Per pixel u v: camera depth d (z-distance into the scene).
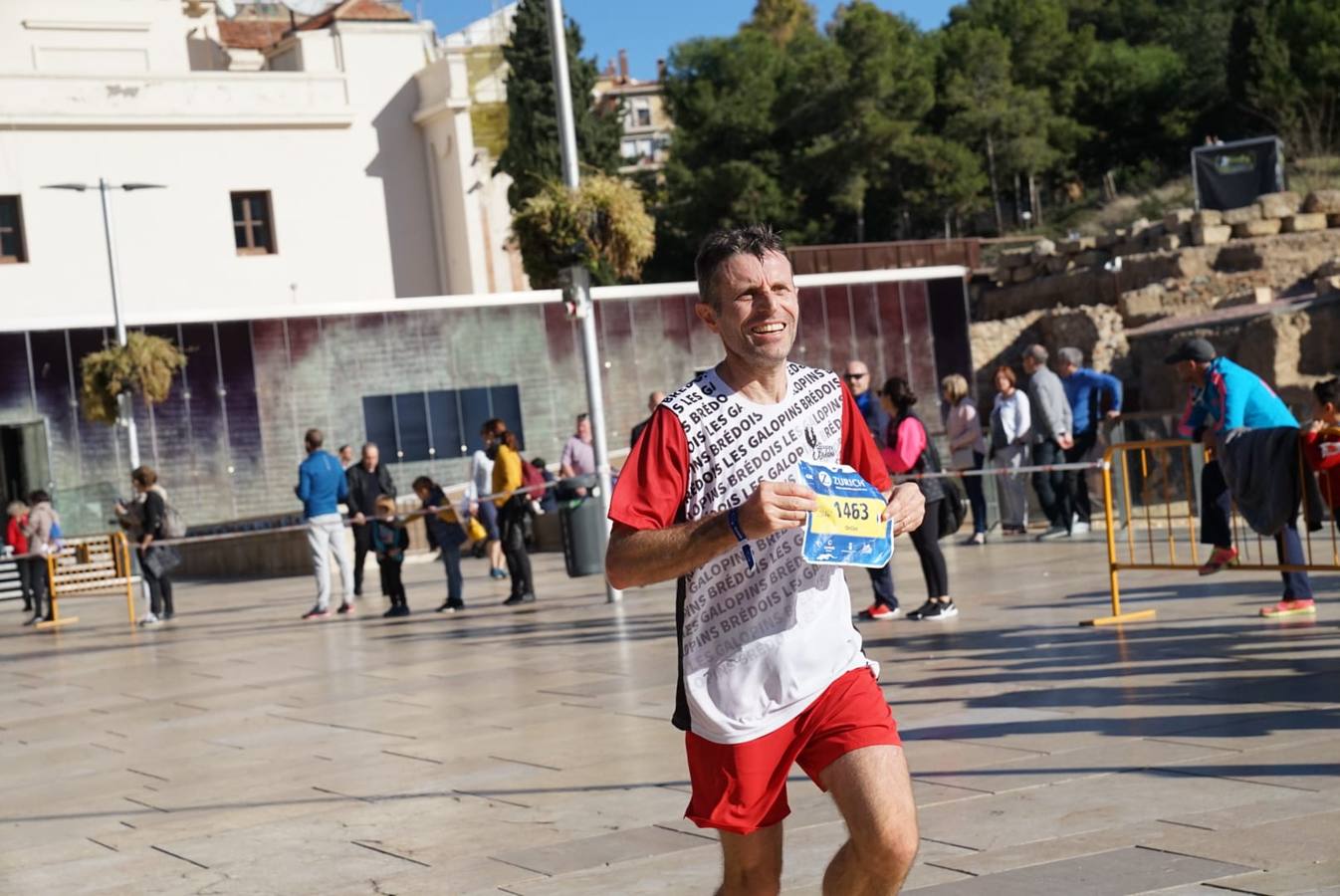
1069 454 19.22
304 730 10.21
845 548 3.75
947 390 20.25
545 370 37.56
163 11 51.78
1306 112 67.94
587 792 7.37
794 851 5.97
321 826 7.23
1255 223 47.78
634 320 38.62
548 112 52.69
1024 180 82.62
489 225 52.09
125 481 33.62
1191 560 15.32
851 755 3.77
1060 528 19.25
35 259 45.47
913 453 12.36
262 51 55.75
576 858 6.17
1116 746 7.25
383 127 51.69
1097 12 97.38
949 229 77.56
